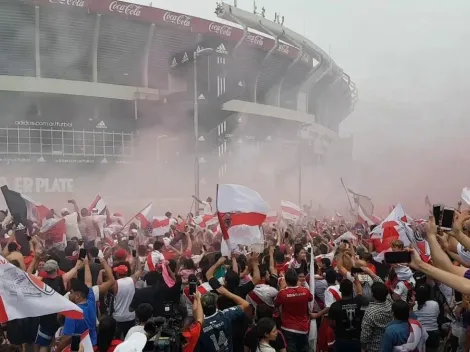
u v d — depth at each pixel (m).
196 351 4.27
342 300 5.37
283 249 8.80
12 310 3.54
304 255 7.07
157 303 5.92
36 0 35.56
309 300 5.59
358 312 5.30
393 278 6.37
